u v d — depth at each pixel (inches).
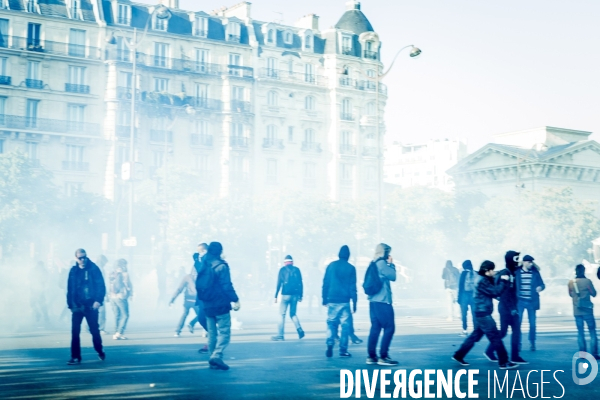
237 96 3063.5
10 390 422.3
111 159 2768.2
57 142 2687.0
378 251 558.6
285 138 3174.2
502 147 3425.2
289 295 736.3
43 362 550.3
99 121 2775.6
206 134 3009.4
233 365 536.7
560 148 3420.3
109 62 2775.6
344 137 3297.2
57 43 2709.2
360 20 3430.1
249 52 3115.2
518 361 567.5
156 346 668.7
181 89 2945.4
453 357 557.6
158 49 2923.2
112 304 745.0
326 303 600.4
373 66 3380.9
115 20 2829.7
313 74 3280.0
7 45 2628.0
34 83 2667.3
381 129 3388.3
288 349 650.2
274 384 450.3
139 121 2829.7
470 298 812.0
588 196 3435.0
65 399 393.1
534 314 658.8
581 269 625.6
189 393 414.0
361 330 878.4
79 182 2723.9
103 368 517.0
